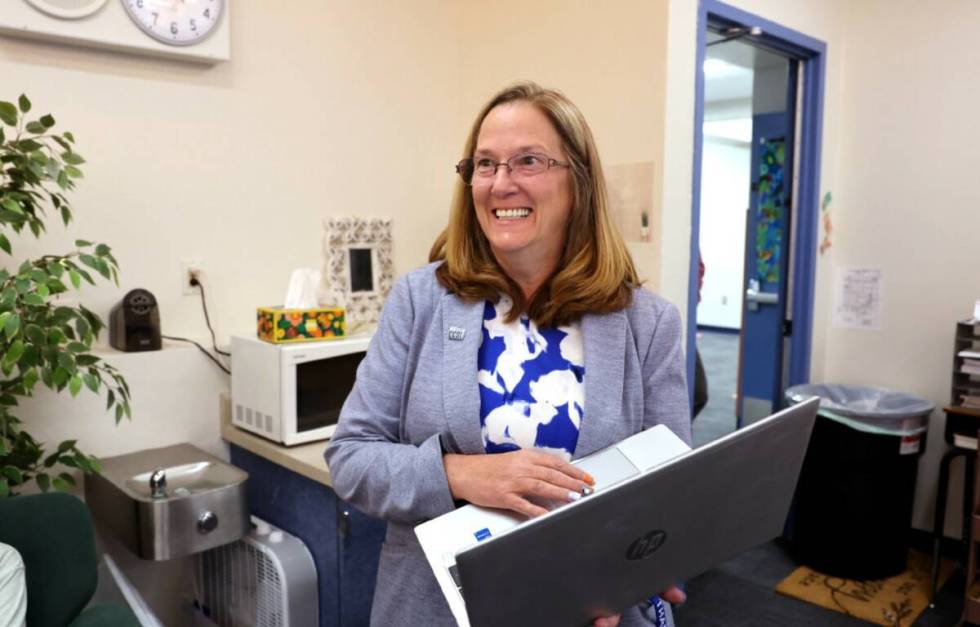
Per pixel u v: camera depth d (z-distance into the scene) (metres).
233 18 2.18
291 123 2.34
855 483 2.71
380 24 2.55
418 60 2.68
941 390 2.96
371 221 2.57
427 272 1.13
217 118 2.17
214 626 2.00
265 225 2.30
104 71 1.95
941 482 2.60
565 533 0.71
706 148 9.14
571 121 1.03
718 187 9.16
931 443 3.00
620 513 0.74
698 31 2.30
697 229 2.38
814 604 2.59
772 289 3.33
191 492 1.67
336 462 1.05
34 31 1.77
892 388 3.08
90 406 1.91
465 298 1.06
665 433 1.03
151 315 2.00
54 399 1.85
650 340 1.09
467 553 0.65
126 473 1.81
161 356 2.02
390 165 2.62
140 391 1.99
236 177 2.23
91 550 1.49
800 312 3.10
